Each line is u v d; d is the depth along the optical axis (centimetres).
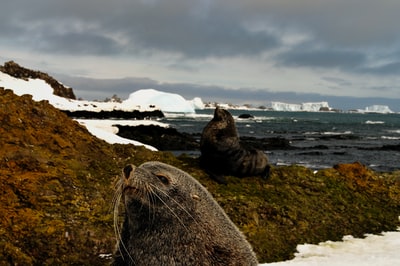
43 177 809
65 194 793
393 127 8162
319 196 1030
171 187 401
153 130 3325
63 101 5384
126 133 3119
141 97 13088
